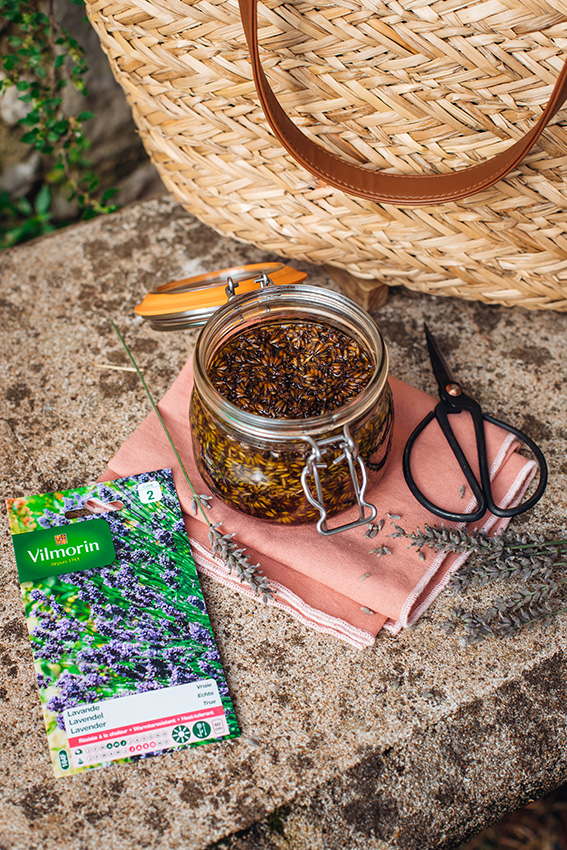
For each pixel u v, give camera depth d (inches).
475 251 30.0
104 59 43.3
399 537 28.2
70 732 26.1
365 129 28.5
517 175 28.3
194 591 27.8
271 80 28.1
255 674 27.2
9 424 30.9
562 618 28.0
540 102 27.1
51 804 25.6
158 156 32.3
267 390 26.9
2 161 44.3
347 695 27.0
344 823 25.7
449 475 29.1
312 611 27.4
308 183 29.9
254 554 28.3
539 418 31.2
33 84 38.5
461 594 28.2
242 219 31.5
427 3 26.2
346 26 26.9
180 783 25.9
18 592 28.1
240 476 26.5
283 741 26.4
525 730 26.7
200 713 26.5
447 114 27.8
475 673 27.3
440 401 29.9
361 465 25.8
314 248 31.5
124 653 26.9
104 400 31.5
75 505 28.6
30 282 34.1
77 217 49.6
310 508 26.9
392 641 27.6
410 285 31.9
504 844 38.9
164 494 28.9
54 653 26.8
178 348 32.7
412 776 26.2
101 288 34.1
